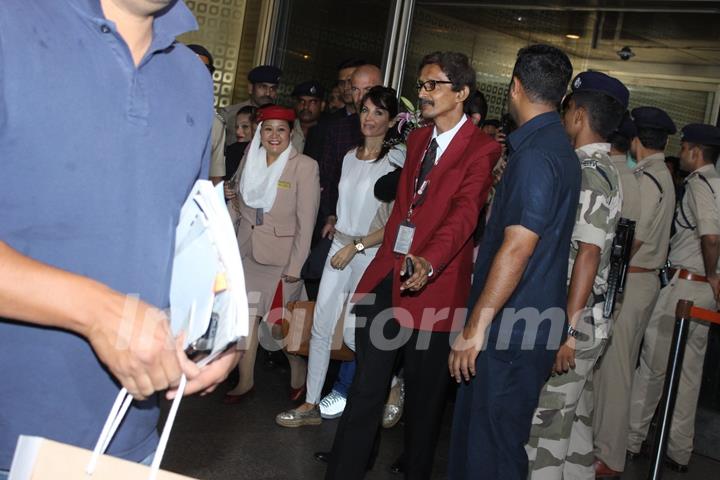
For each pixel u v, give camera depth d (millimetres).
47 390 1343
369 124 4750
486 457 3223
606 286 3566
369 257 4766
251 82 7137
